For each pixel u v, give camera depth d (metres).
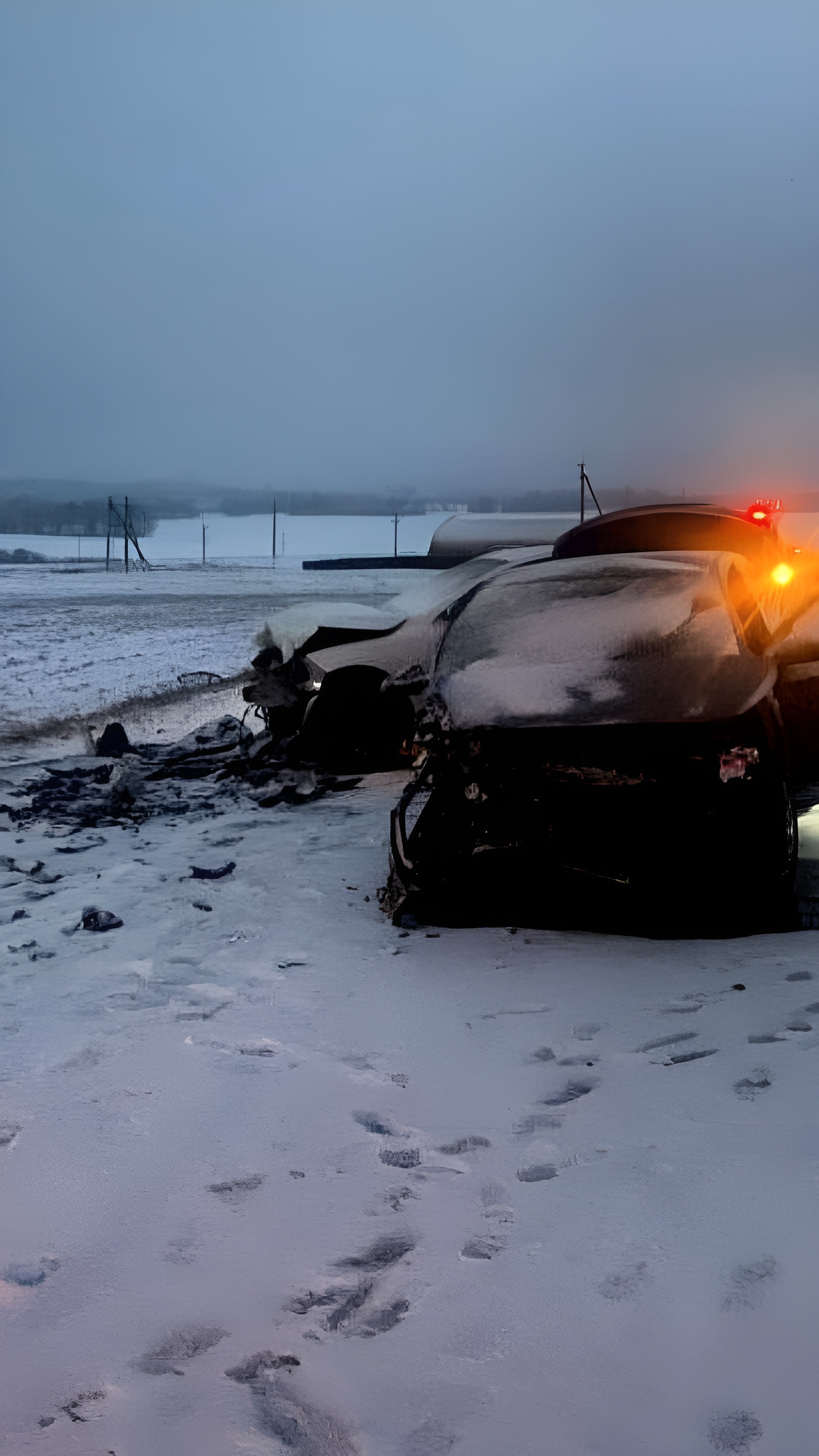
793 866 4.63
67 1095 3.25
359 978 4.21
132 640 26.16
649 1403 1.83
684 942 4.43
